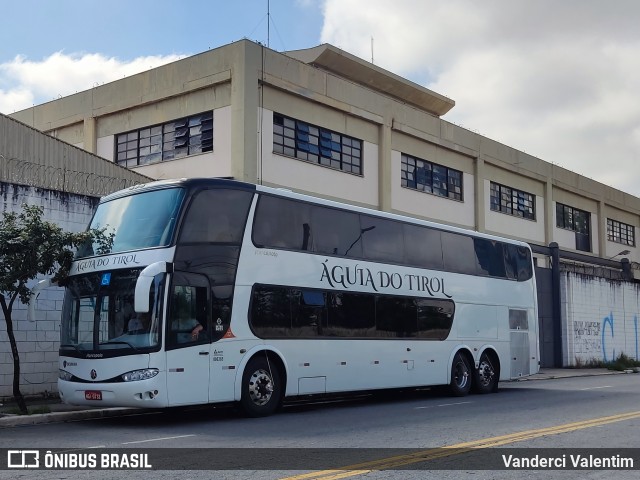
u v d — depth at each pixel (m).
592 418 13.30
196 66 27.11
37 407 14.36
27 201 16.59
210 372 12.98
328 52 32.62
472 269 20.11
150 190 13.59
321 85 28.62
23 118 33.03
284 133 27.34
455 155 36.47
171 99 28.05
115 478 7.89
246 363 13.65
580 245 47.75
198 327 12.90
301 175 27.70
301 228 15.23
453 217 35.88
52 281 13.78
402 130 32.56
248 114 25.62
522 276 22.16
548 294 35.12
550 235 43.62
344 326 15.81
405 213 32.78
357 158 30.72
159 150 28.39
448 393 19.64
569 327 35.28
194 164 26.98
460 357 19.19
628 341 39.78
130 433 11.62
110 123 30.02
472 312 19.80
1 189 16.19
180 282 12.72
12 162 17.67
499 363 20.50
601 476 8.20
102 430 12.07
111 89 29.84
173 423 13.04
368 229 16.94
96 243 13.67
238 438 10.91
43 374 16.64
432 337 18.28
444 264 19.12
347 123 30.11
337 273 15.85
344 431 11.69
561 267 37.16
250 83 25.80
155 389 12.15
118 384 12.30
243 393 13.62
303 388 14.75
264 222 14.45
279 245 14.65
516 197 41.53
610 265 43.72
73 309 13.43
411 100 37.72
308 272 15.16
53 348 16.89
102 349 12.62
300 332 14.79
